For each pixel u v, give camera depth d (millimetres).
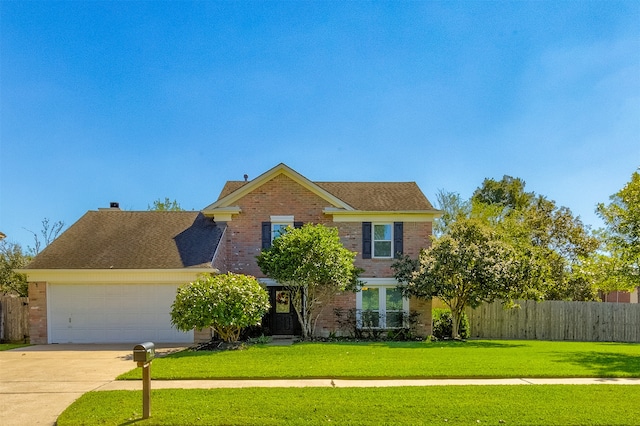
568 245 27547
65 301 17500
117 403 8016
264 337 17391
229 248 20047
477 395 8406
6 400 8648
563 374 10250
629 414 7402
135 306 17484
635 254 17344
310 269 16672
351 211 19922
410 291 18719
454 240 18547
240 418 7160
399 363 11484
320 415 7285
